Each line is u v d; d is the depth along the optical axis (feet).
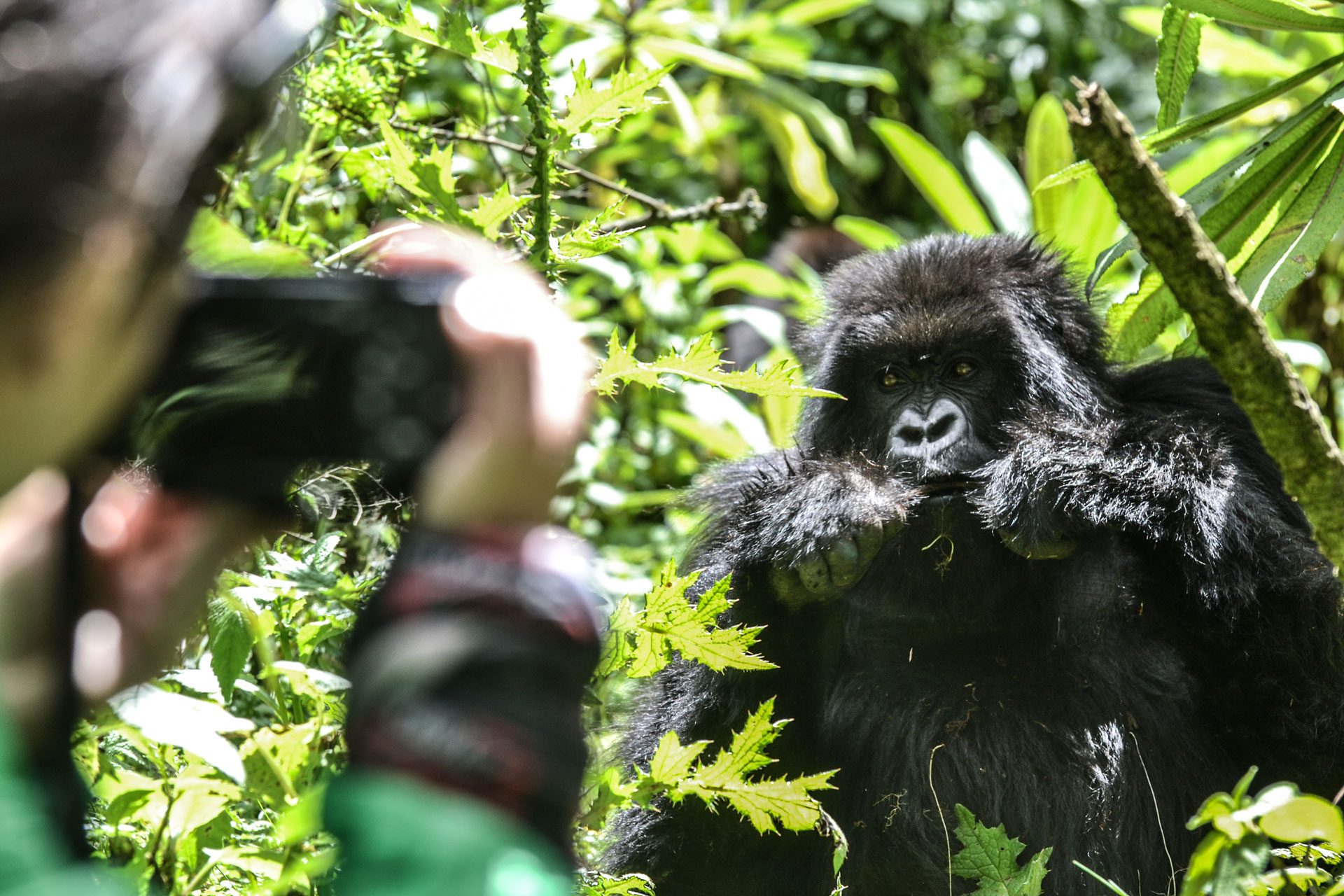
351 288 4.34
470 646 3.76
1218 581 13.39
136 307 3.61
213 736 8.43
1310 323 24.70
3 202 3.26
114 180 3.41
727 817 14.19
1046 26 39.24
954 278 15.37
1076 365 15.60
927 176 27.76
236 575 9.95
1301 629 13.46
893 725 14.58
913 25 39.14
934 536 14.15
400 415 4.27
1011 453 13.67
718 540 15.39
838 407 15.58
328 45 12.76
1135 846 13.99
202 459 4.64
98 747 9.23
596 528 22.29
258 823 9.95
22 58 3.34
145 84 3.50
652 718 15.14
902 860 14.30
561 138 10.70
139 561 4.74
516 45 11.48
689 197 31.40
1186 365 16.40
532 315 4.25
